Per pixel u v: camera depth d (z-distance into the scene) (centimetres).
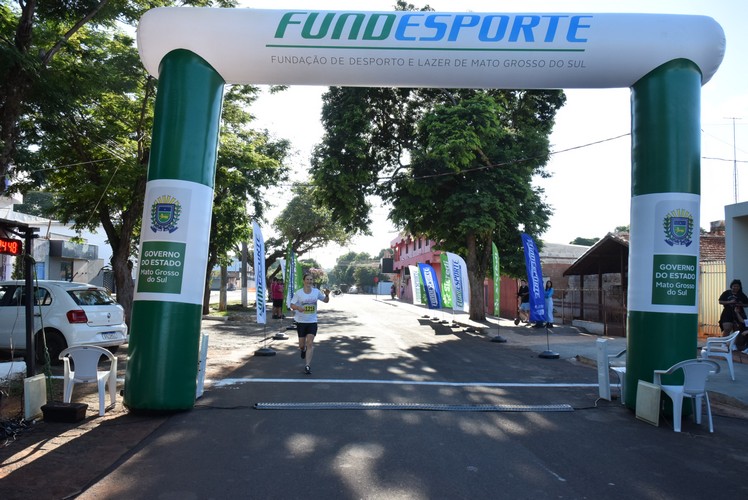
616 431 649
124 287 1598
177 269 695
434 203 2041
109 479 475
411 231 2230
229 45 739
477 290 2284
